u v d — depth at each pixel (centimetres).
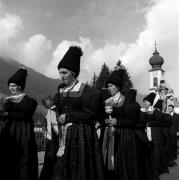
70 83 396
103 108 395
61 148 379
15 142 505
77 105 382
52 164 465
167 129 1014
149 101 902
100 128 518
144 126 677
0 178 495
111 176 516
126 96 605
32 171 515
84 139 371
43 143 1109
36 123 1035
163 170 871
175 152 1222
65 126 379
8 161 500
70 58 388
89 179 364
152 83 7388
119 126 533
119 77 558
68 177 365
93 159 372
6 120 534
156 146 862
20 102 518
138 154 558
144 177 615
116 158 525
